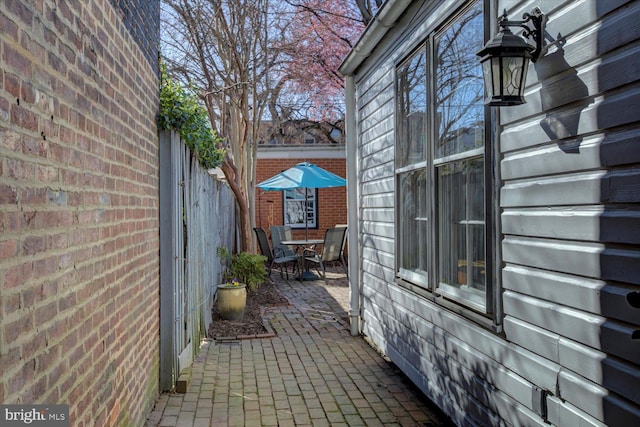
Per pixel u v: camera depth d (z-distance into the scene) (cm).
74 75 212
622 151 185
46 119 182
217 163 619
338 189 1284
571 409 216
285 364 492
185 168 468
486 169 285
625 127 185
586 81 204
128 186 307
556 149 225
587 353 204
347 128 627
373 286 554
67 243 202
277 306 759
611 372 191
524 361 253
